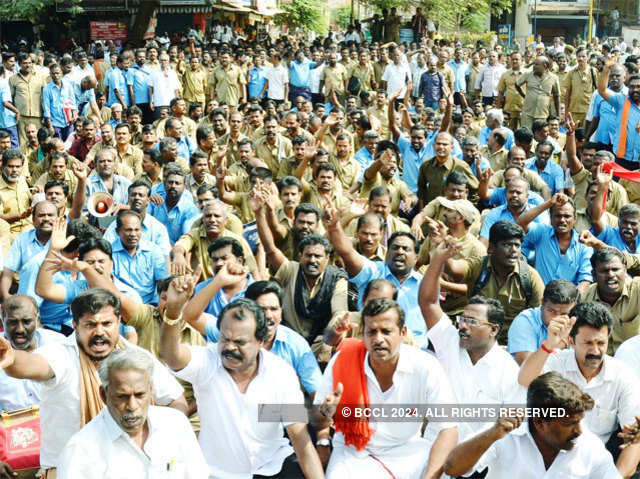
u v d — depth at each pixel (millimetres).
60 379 4531
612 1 40656
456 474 4281
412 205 10633
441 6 32812
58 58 22047
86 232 7441
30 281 7359
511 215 8742
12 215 10258
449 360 5348
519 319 6180
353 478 4805
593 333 5074
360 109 15328
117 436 3996
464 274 7137
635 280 6617
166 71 18938
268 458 5074
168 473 4043
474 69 23562
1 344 4172
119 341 4820
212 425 4852
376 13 32938
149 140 12695
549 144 11203
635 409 5191
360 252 7746
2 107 16156
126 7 26219
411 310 6902
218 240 6625
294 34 34500
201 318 5609
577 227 8805
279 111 17000
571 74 17453
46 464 4695
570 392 4078
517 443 4328
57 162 10836
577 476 4234
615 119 13078
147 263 7895
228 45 25438
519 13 42625
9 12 24656
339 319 5730
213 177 10820
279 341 5637
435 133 12766
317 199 10086
